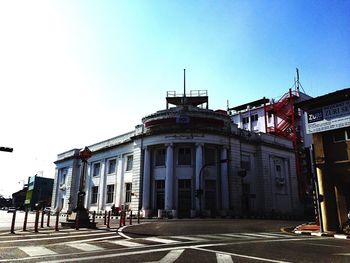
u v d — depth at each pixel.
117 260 6.91
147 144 35.72
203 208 32.62
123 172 40.88
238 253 8.23
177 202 33.06
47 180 76.50
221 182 34.03
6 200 90.75
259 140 39.66
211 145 34.75
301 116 48.00
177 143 34.16
